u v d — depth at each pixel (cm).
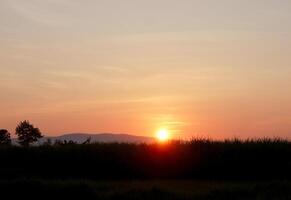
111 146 4303
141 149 4241
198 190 2902
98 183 3238
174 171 4172
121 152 4244
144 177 4159
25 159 4306
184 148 4194
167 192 2778
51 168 4259
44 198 2867
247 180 3812
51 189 2916
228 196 2712
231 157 4100
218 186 3059
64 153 4297
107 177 4162
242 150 4106
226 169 4097
